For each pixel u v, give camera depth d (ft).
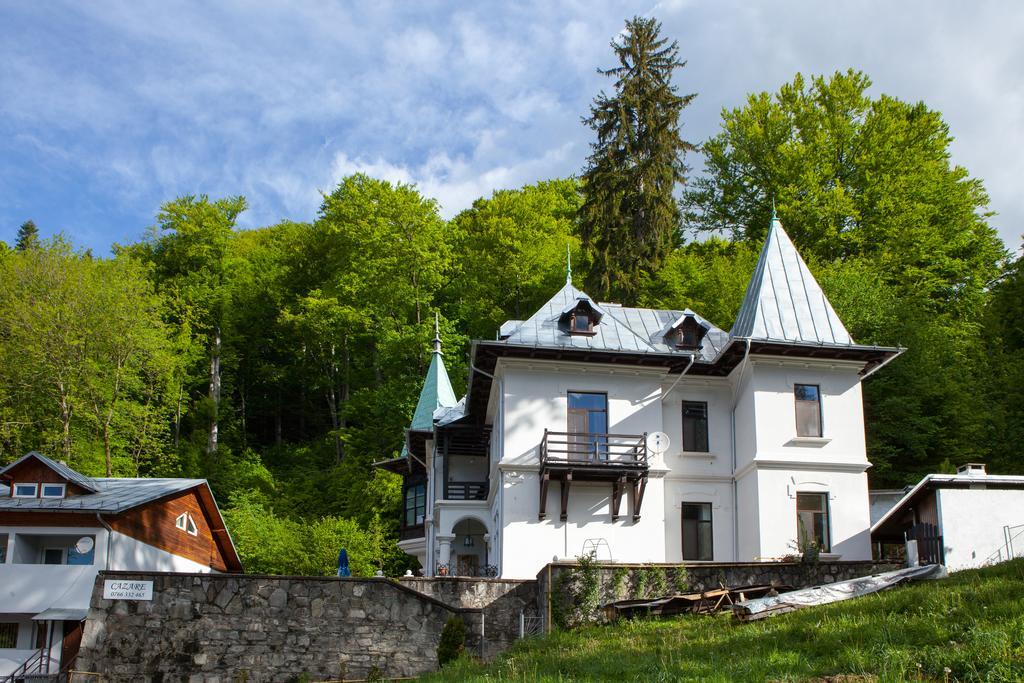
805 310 110.42
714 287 169.17
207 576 79.82
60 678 79.36
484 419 122.62
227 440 195.72
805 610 72.28
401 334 178.29
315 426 216.74
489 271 189.26
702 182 200.85
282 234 241.76
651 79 169.89
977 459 140.26
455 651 79.15
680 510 106.63
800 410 106.63
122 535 100.58
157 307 172.86
